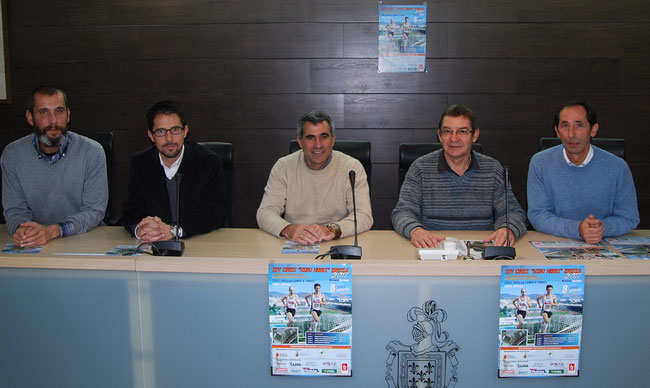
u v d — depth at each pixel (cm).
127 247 167
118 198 356
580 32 332
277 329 133
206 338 139
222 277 136
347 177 214
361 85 341
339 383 135
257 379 138
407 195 212
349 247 151
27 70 347
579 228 180
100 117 349
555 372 131
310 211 217
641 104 338
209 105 345
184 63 341
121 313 141
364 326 134
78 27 341
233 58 340
